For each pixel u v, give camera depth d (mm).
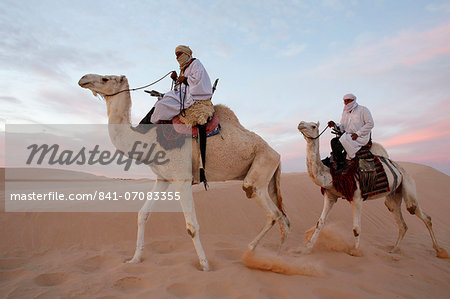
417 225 9797
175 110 5270
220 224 8141
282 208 6211
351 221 9461
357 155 6828
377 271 5395
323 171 6801
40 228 6621
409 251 7164
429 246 7781
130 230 7062
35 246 6184
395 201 7398
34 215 6977
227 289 4434
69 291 4258
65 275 4883
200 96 5398
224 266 5324
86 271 5168
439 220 10484
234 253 6254
